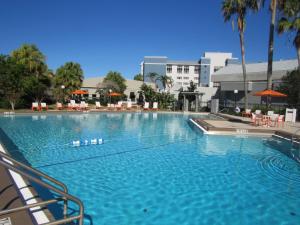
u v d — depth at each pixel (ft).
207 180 22.91
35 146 34.06
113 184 21.15
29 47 93.81
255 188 21.25
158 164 27.55
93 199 17.98
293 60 107.24
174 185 21.40
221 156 31.73
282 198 19.30
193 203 17.98
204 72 279.08
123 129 52.80
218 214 16.49
